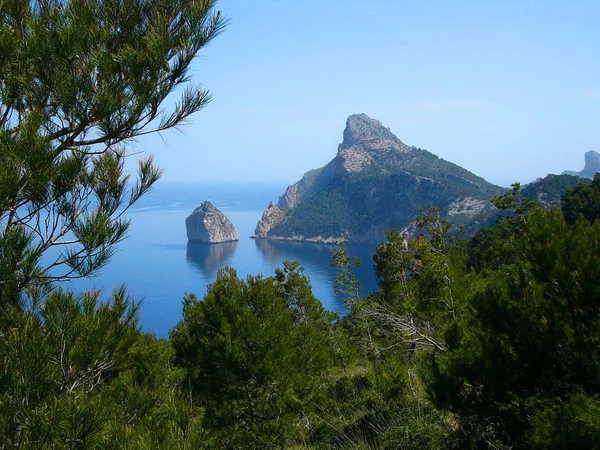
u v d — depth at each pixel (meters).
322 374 11.14
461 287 12.20
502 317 4.35
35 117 3.33
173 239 191.25
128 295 3.92
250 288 10.96
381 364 9.41
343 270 24.53
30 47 3.37
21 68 3.48
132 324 3.80
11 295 3.25
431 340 7.93
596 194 34.50
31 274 3.28
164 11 3.95
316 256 154.25
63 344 3.26
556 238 4.28
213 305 10.47
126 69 3.71
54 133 3.72
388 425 6.39
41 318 3.31
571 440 3.25
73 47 3.49
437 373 4.69
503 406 4.31
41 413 2.86
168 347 10.68
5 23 3.49
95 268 3.69
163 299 83.00
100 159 3.87
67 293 3.46
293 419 9.56
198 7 3.90
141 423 3.67
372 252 159.75
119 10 3.89
